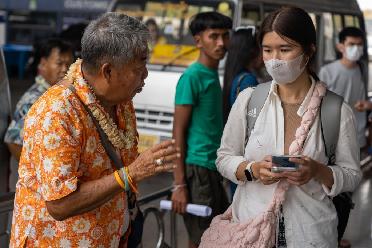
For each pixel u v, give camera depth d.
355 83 7.38
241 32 4.78
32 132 2.65
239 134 3.46
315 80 3.35
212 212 4.68
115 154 2.81
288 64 3.18
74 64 2.78
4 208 3.52
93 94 2.72
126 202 2.96
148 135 8.27
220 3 8.57
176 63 8.58
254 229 3.27
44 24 20.81
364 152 7.69
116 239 2.88
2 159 4.25
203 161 4.60
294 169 3.06
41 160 2.61
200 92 4.59
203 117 4.62
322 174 3.17
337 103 3.27
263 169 3.14
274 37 3.19
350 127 3.27
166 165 2.66
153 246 4.62
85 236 2.73
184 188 4.58
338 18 11.20
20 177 2.73
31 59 4.70
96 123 2.73
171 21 8.84
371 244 6.73
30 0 20.83
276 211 3.24
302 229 3.22
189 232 4.71
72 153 2.62
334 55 10.73
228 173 3.41
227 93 4.65
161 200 4.65
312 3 10.27
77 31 5.14
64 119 2.62
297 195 3.24
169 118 8.23
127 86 2.71
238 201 3.46
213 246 3.46
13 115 4.47
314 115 3.25
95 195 2.62
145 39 2.68
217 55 4.70
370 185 9.09
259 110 3.34
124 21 2.66
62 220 2.64
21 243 2.73
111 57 2.63
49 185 2.58
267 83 3.41
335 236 3.31
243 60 4.68
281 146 3.28
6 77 4.33
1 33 21.17
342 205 3.44
